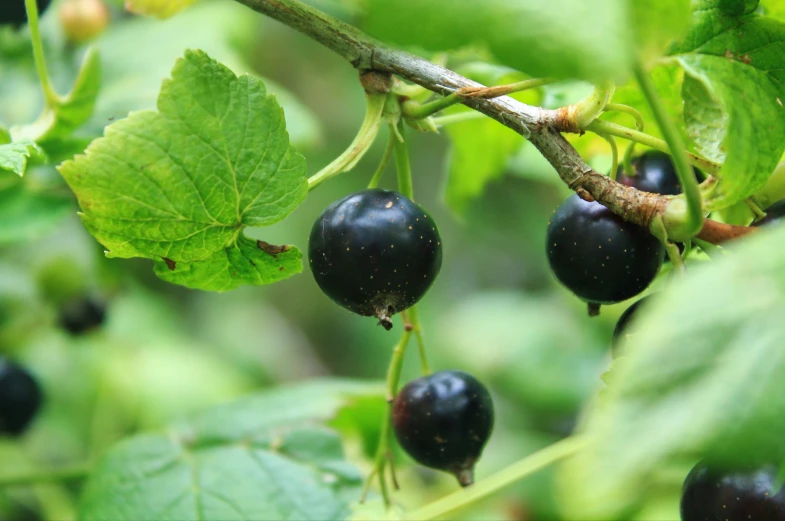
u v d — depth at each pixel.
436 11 0.14
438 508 0.21
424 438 0.18
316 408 0.22
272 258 0.17
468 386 0.18
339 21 0.17
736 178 0.16
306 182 0.17
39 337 0.30
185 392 0.34
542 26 0.14
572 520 0.19
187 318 0.43
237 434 0.22
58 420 0.32
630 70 0.15
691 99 0.17
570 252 0.17
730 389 0.13
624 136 0.17
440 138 0.49
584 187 0.17
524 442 0.35
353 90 0.48
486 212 0.44
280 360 0.46
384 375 0.46
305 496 0.21
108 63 0.26
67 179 0.16
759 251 0.14
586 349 0.40
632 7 0.14
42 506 0.30
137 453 0.21
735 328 0.13
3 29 0.25
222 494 0.21
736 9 0.16
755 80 0.16
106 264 0.27
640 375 0.14
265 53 0.46
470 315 0.42
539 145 0.17
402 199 0.17
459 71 0.21
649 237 0.17
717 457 0.13
